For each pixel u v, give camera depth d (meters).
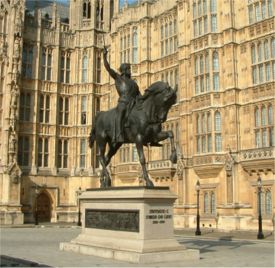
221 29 44.66
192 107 45.88
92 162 61.12
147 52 54.62
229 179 41.31
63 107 62.97
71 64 64.38
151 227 17.70
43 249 22.45
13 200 54.75
